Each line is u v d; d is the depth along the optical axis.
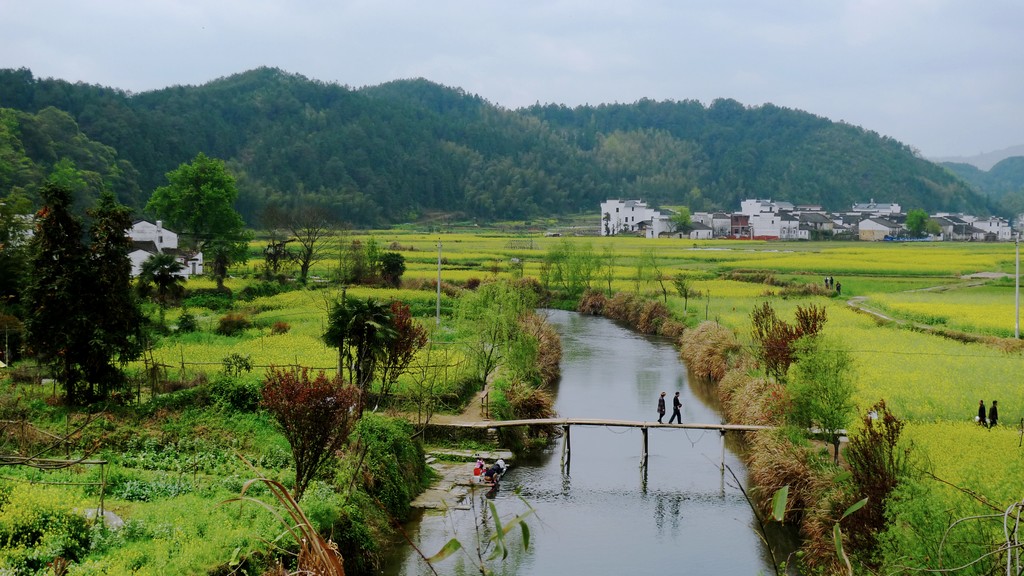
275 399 25.36
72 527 20.86
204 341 55.50
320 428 25.16
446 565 26.38
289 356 47.78
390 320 36.56
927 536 17.61
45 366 40.62
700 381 55.09
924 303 78.38
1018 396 41.50
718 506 32.88
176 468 29.00
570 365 60.50
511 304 56.31
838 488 26.05
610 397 50.59
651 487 35.22
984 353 54.72
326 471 28.83
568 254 101.38
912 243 177.50
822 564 24.53
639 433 44.28
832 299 85.88
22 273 49.94
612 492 34.44
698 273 107.88
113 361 37.47
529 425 41.25
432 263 115.31
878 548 20.19
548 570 26.41
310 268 104.75
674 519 31.36
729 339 55.34
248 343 53.38
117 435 31.50
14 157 119.56
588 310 92.94
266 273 93.44
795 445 31.03
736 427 37.12
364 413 33.91
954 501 20.14
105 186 135.75
